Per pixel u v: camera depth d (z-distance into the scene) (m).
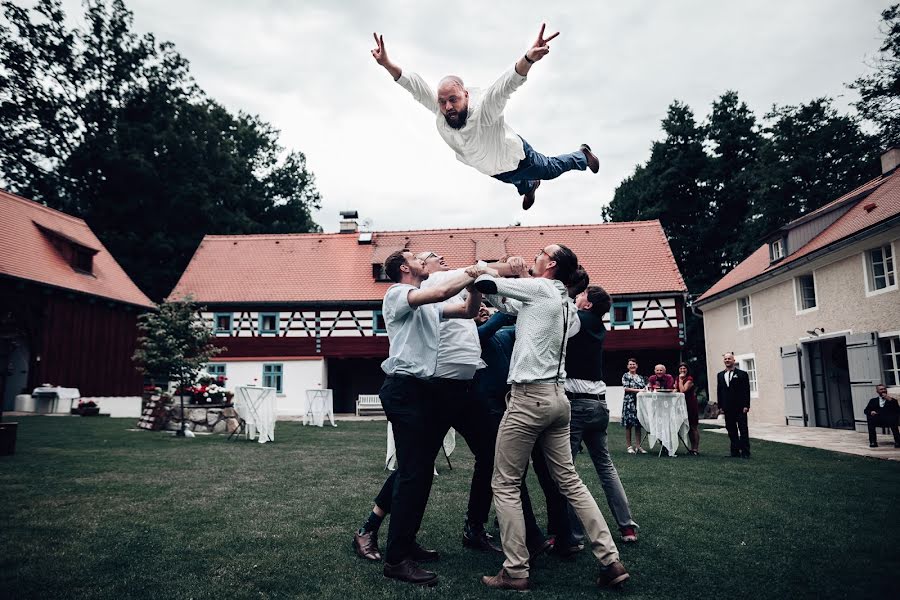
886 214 13.62
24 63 29.00
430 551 3.65
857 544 3.93
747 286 19.78
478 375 3.98
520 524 3.13
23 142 28.84
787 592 3.03
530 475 7.01
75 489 5.48
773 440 12.30
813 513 4.88
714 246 34.66
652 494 5.73
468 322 3.74
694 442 9.51
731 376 9.27
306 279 26.06
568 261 3.58
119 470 6.67
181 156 31.47
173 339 11.89
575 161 4.15
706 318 24.77
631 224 27.17
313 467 7.26
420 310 3.49
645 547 3.88
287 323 25.41
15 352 19.89
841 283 15.20
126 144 29.91
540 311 3.30
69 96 30.64
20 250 18.91
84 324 20.39
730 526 4.43
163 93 32.22
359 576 3.23
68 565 3.30
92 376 20.62
